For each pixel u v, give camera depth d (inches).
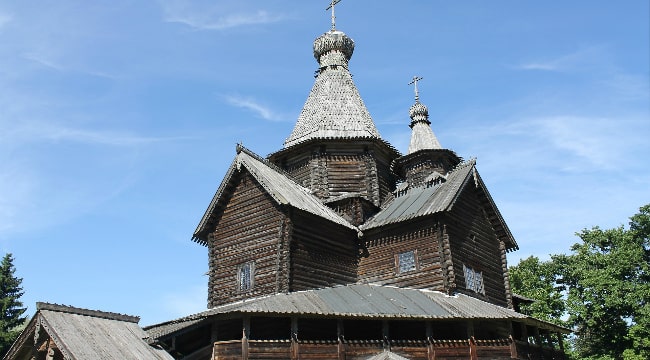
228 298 1113.4
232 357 853.8
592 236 1873.8
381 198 1391.5
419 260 1159.6
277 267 1047.0
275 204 1103.6
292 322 884.0
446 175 1374.3
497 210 1343.5
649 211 1863.9
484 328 1128.8
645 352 1643.7
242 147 1205.1
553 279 1998.0
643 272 1750.7
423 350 962.1
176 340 1049.5
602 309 1743.4
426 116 1529.3
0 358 1931.6
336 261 1176.2
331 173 1364.4
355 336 1050.1
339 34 1643.7
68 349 745.0
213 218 1202.6
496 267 1328.7
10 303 2073.1
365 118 1496.1
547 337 1235.9
